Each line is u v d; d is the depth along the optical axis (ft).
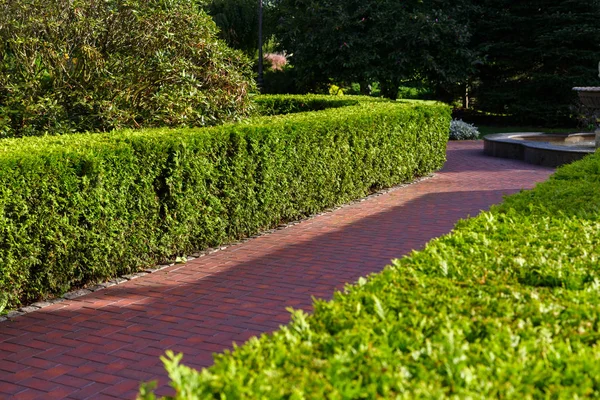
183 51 31.45
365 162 34.81
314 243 25.36
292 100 55.57
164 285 20.29
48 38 29.25
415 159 40.75
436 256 11.41
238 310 18.03
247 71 33.76
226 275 21.29
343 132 32.19
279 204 27.81
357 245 25.00
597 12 75.41
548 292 9.72
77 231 19.36
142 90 29.99
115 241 20.63
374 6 77.82
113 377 13.92
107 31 30.37
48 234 18.57
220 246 25.00
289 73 92.99
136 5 30.14
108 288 20.07
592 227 14.17
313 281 20.58
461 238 12.98
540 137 58.54
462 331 8.04
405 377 6.73
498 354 7.29
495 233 13.62
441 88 90.48
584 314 8.66
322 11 79.20
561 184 20.03
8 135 27.71
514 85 82.58
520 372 6.81
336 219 29.76
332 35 76.84
